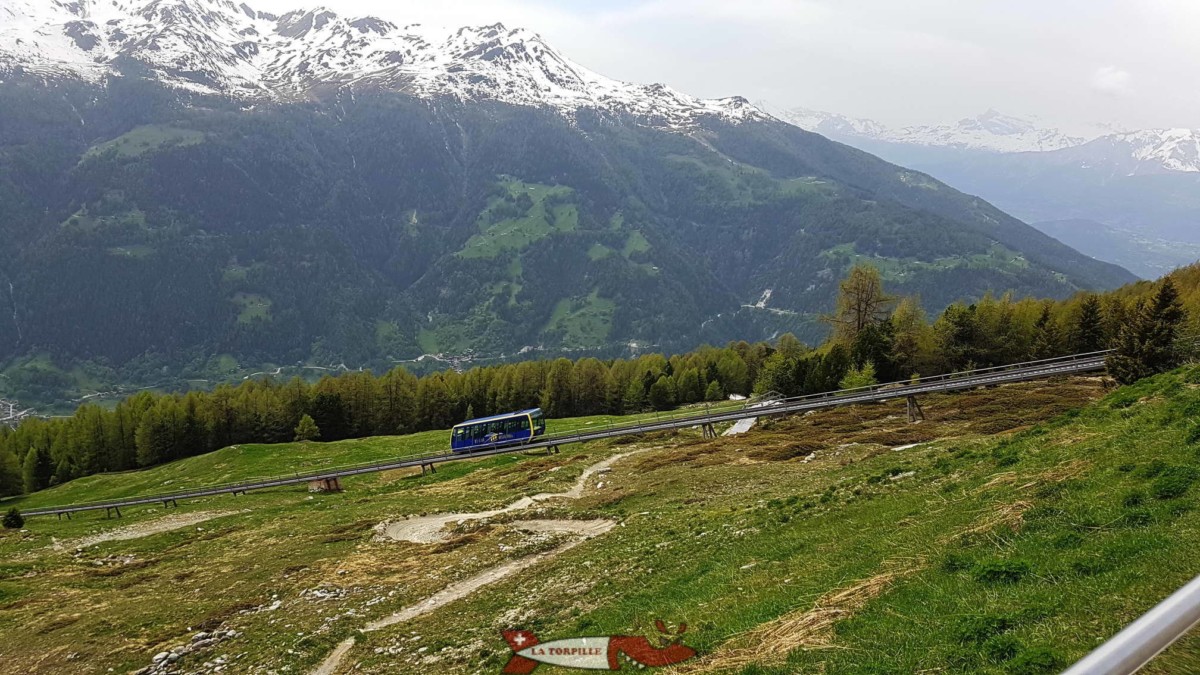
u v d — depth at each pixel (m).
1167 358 54.88
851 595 18.83
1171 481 17.91
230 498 91.81
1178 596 5.54
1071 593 14.02
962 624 14.17
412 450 117.62
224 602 43.03
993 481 25.84
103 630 40.19
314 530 61.44
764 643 17.47
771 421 94.62
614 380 174.25
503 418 101.06
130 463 149.12
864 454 56.56
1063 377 91.00
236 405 156.38
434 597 38.12
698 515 41.38
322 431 157.75
